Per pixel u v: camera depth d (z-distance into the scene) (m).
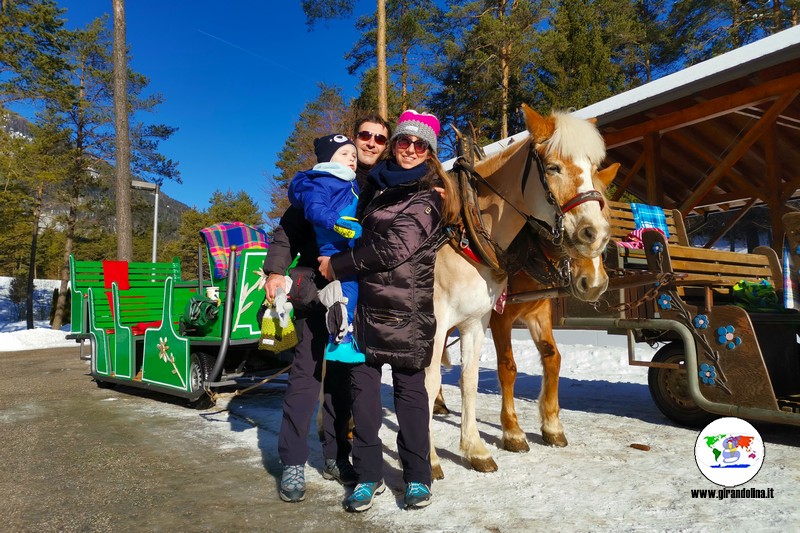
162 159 26.20
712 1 24.39
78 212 27.17
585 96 21.70
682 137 8.91
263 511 2.64
